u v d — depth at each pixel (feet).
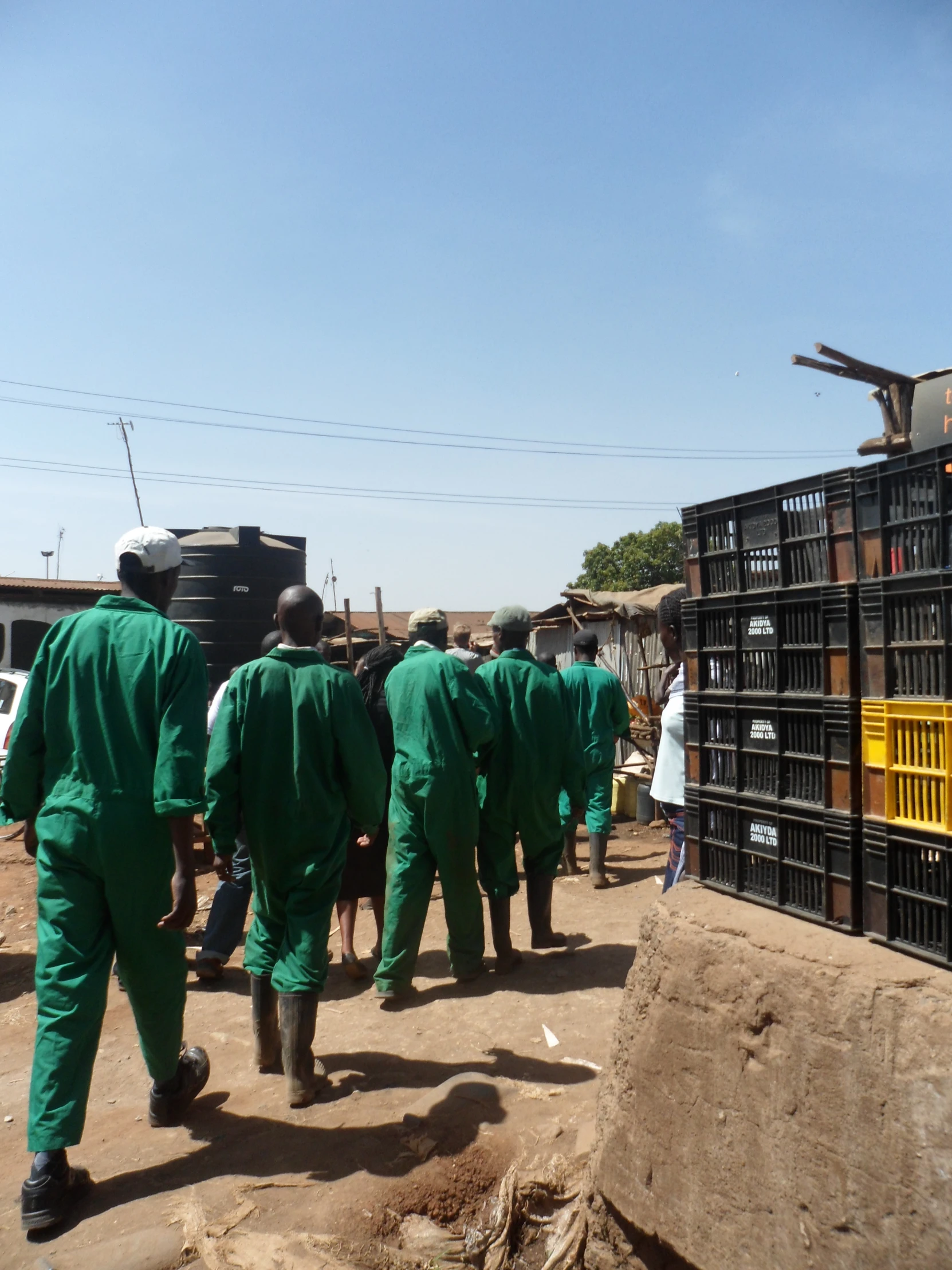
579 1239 8.72
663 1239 7.47
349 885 16.96
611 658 50.26
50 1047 9.41
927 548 6.16
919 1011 5.87
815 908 7.22
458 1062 12.91
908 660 6.35
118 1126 11.46
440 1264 8.90
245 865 17.12
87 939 9.84
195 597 32.24
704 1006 7.32
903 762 6.40
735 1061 7.00
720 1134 7.05
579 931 19.13
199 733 10.14
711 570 8.45
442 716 15.51
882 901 6.57
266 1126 11.18
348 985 16.61
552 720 16.96
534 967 16.85
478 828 16.08
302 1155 10.39
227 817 12.14
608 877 24.73
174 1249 8.66
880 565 6.56
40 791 10.61
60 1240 8.96
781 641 7.50
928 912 6.25
